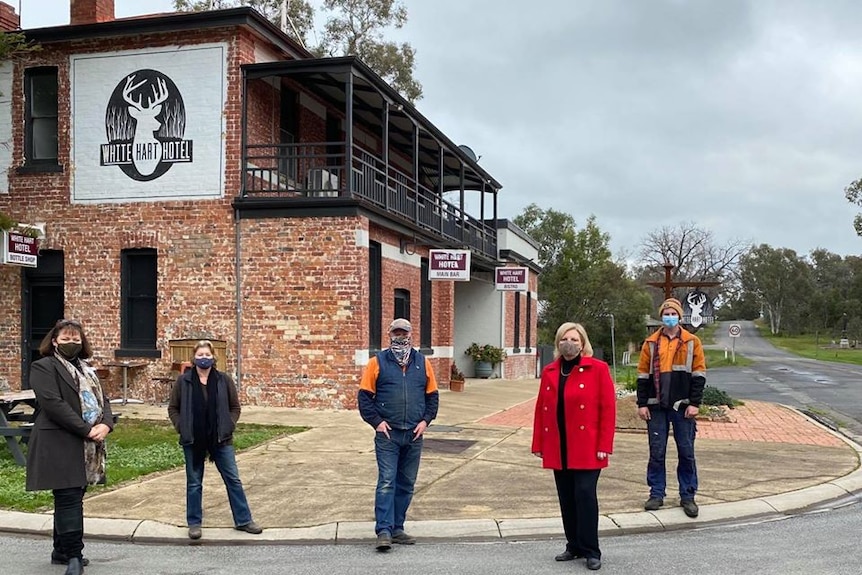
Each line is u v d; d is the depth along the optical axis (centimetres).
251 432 1280
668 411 819
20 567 642
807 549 693
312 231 1581
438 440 1255
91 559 669
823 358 6450
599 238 5519
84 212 1683
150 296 1669
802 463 1076
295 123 1853
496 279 2402
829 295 12431
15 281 1720
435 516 786
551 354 3491
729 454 1142
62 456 599
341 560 664
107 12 1873
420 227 1959
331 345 1570
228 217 1612
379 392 715
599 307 5525
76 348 626
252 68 1608
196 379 730
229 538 721
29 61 1714
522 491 893
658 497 820
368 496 867
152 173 1648
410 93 3775
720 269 7694
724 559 661
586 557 637
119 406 1579
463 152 2488
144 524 752
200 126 1628
